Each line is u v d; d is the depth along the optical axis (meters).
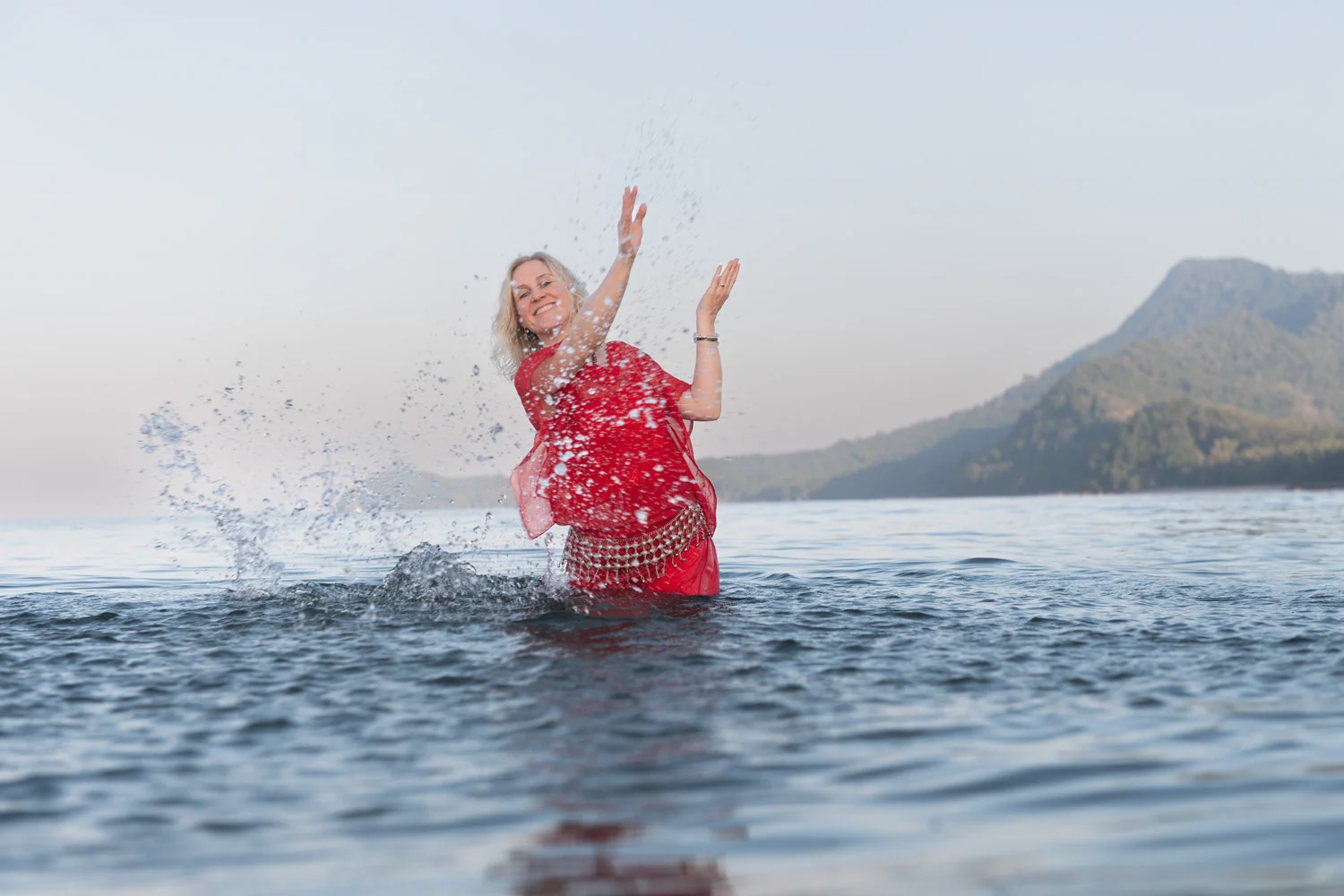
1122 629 3.36
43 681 2.67
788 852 1.45
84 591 5.01
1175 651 2.94
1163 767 1.83
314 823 1.58
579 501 4.29
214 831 1.55
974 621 3.56
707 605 4.01
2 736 2.12
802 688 2.46
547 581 4.63
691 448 4.34
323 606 4.04
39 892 1.34
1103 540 9.24
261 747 2.00
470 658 2.89
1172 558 6.85
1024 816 1.59
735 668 2.71
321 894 1.33
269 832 1.54
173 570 6.61
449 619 3.65
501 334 4.49
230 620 3.72
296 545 7.66
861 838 1.51
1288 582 4.97
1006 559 6.81
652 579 4.36
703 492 4.38
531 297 4.34
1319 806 1.61
